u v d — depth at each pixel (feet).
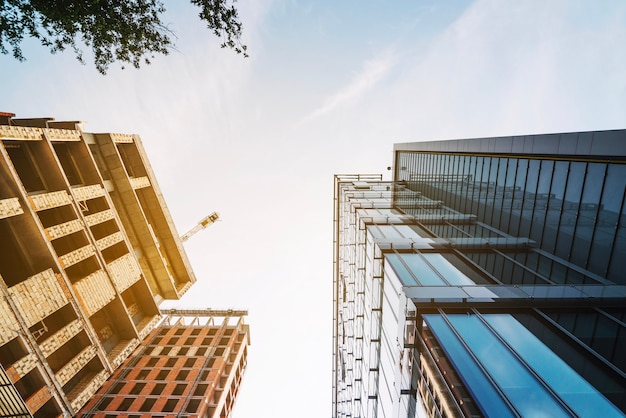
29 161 61.52
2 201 50.03
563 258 40.81
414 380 36.11
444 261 52.65
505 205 52.54
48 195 58.95
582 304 34.06
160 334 171.83
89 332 63.26
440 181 78.48
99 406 122.21
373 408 66.18
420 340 34.94
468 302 36.09
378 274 58.95
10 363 50.90
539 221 45.09
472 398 23.22
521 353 27.81
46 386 52.90
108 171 84.33
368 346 70.69
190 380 135.33
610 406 22.29
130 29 32.27
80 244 69.87
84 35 32.96
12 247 56.24
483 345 28.99
